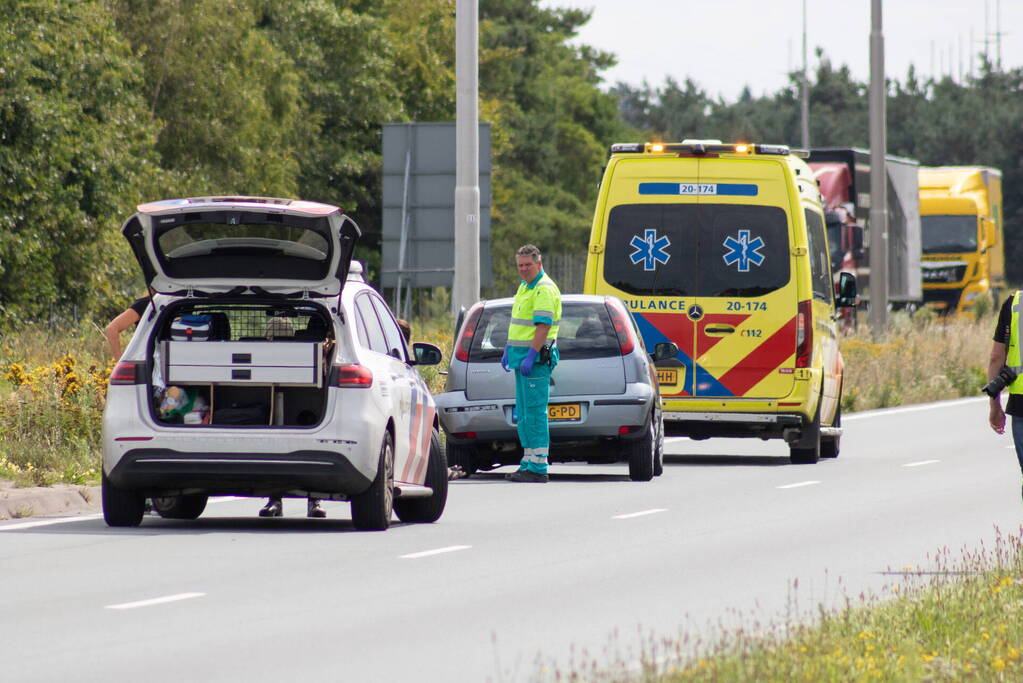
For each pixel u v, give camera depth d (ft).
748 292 255.70
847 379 401.49
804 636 105.50
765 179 256.93
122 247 465.47
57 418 224.33
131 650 108.37
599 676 95.71
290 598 129.39
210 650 108.47
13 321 419.54
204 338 170.91
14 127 422.00
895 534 171.63
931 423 343.26
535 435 223.10
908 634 109.09
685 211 257.96
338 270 167.43
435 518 183.73
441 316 476.54
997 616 115.85
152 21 556.92
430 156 312.09
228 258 168.76
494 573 143.33
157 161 511.40
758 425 254.88
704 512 191.11
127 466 165.68
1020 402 149.28
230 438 164.55
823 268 273.75
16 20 427.74
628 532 172.45
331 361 167.22
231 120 585.22
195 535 167.43
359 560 150.41
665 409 256.11
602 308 230.48
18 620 119.03
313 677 100.27
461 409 228.84
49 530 170.60
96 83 460.96
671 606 126.82
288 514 191.11
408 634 114.62
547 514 188.85
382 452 168.96
